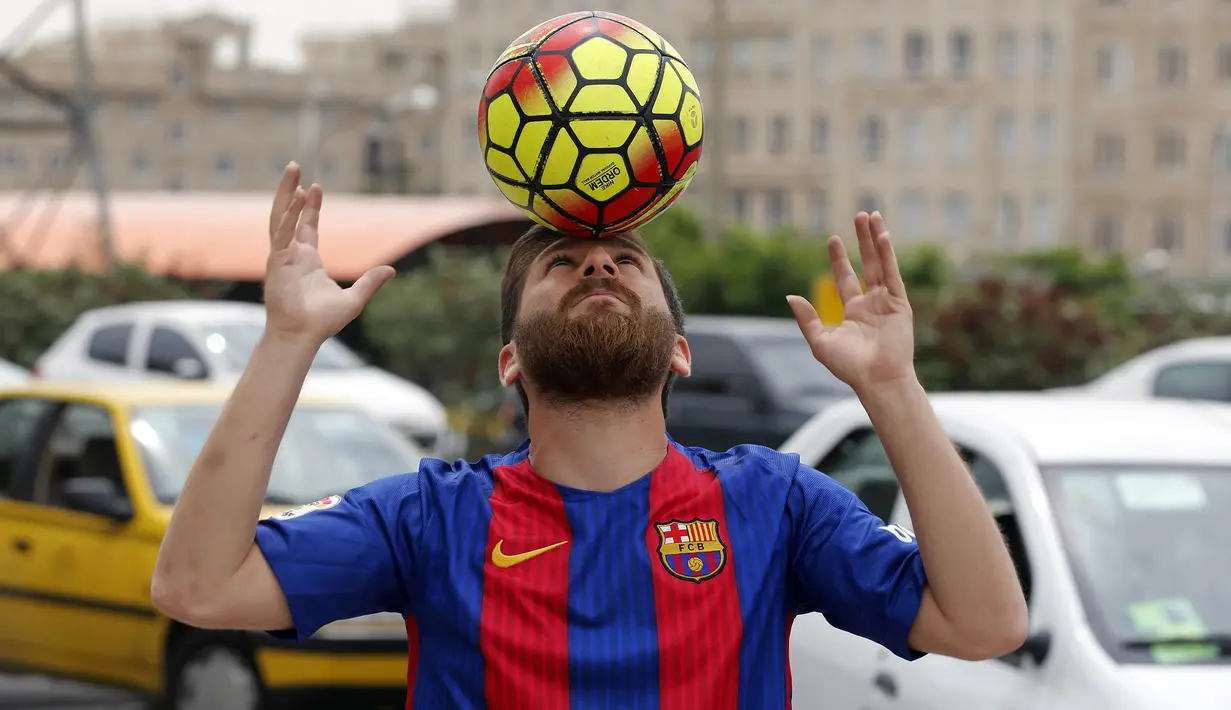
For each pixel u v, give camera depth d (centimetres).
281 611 235
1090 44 5969
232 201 3038
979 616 227
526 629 232
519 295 255
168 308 1579
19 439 766
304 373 232
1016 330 1691
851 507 249
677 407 1379
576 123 244
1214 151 5931
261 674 625
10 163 7344
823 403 1313
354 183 7419
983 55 5881
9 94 7369
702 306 2398
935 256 2939
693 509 241
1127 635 388
